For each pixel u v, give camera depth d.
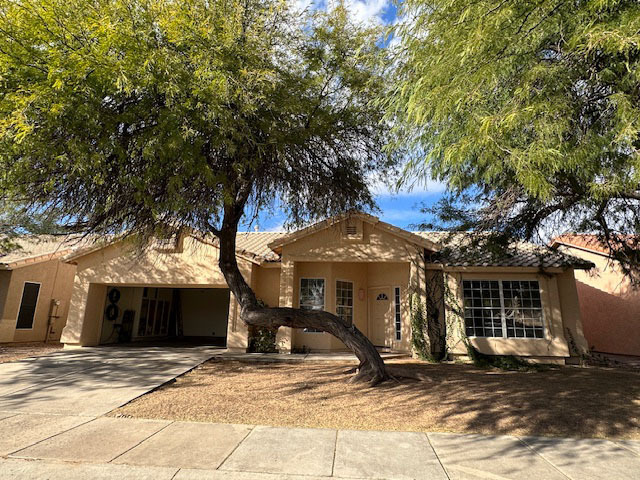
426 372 10.46
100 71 5.75
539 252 13.69
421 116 4.52
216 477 4.16
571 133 4.27
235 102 7.11
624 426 5.99
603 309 17.27
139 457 4.63
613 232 9.17
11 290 15.77
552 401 7.29
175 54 6.46
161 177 7.12
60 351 13.73
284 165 9.23
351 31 8.95
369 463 4.58
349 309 15.08
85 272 15.21
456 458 4.76
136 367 10.62
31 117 5.39
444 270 13.66
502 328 13.13
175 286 15.38
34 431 5.51
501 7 3.80
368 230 13.94
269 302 14.76
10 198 6.59
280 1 7.89
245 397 7.58
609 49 3.43
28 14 5.60
